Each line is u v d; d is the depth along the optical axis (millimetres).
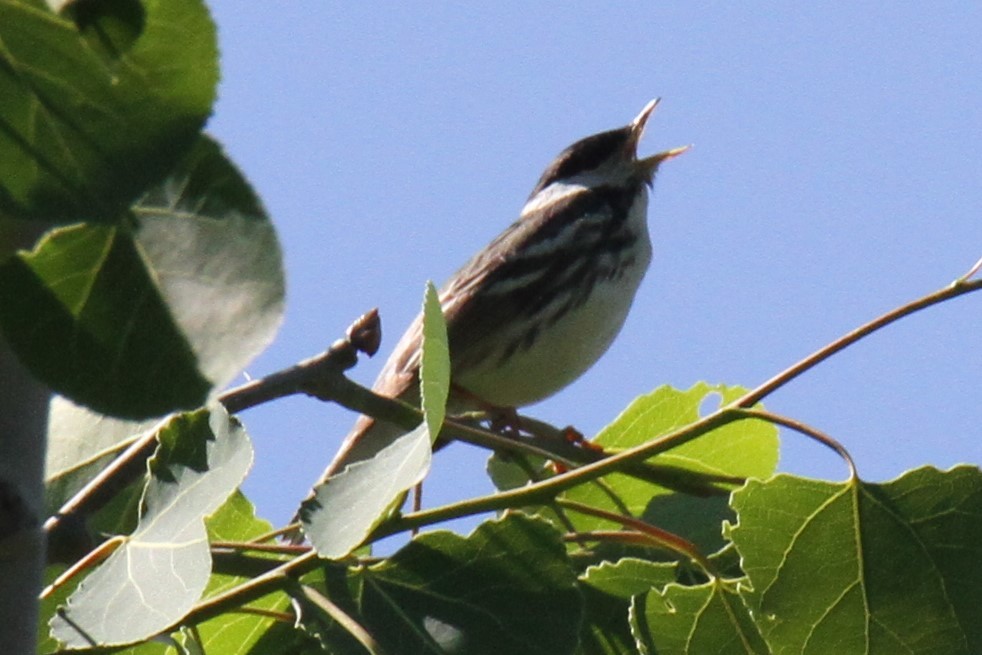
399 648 5297
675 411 8312
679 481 7176
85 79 3107
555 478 5320
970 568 5812
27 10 3082
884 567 5828
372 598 5375
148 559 5074
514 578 5465
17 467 3779
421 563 5477
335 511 4758
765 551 5820
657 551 7234
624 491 7699
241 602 5098
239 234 3551
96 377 3498
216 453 5203
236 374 3467
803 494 5820
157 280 3549
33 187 3047
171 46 3117
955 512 5824
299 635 6598
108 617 4945
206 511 5062
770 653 5812
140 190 3078
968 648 5789
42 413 3832
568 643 5398
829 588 5820
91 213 3049
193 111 3121
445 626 5367
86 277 3541
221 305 3516
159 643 6176
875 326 5598
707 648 6117
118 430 5730
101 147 3086
